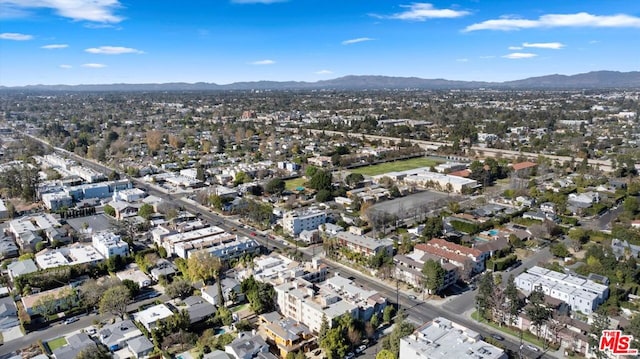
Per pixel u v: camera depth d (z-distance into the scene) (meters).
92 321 121.31
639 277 136.75
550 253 164.12
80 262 148.50
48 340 112.06
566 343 107.94
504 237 169.75
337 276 135.75
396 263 148.00
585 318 117.62
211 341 108.12
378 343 110.81
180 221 193.38
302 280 132.25
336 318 110.19
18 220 195.50
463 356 92.88
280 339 108.56
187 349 107.38
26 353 106.56
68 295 126.31
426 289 135.88
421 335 101.06
